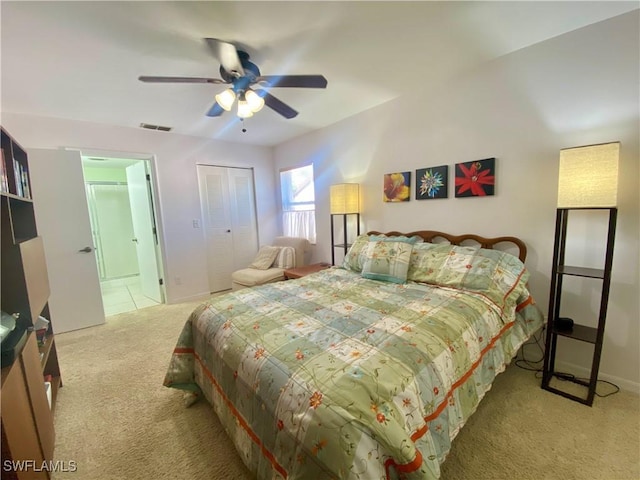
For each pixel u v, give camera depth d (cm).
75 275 310
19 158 195
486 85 228
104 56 192
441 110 257
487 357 163
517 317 201
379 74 238
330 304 189
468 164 242
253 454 126
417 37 188
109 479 139
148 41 178
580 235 194
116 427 172
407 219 295
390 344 133
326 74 235
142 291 459
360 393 103
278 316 171
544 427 160
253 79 187
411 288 216
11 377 113
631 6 164
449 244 251
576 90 189
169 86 238
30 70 205
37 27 160
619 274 183
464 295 191
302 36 181
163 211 380
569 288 203
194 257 411
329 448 92
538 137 207
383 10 160
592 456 142
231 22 164
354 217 352
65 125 309
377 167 317
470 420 167
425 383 118
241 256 459
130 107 282
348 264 285
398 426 98
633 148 173
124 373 229
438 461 111
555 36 193
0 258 139
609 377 193
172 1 145
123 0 142
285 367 121
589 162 162
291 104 296
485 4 159
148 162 372
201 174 412
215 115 228
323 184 388
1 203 139
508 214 226
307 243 411
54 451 155
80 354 259
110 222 536
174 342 281
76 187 307
